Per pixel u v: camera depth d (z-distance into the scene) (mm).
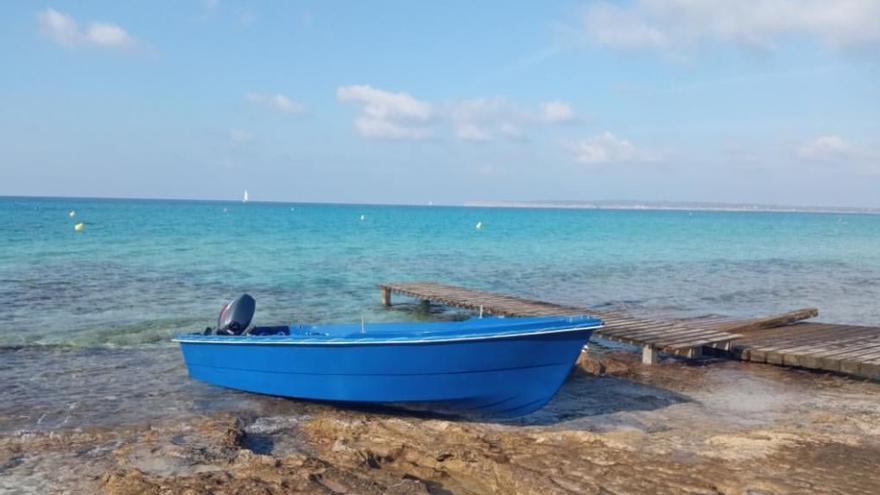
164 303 20703
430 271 31891
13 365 13523
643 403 11344
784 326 17766
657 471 7660
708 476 7516
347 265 33219
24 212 92250
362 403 10656
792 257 45281
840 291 28172
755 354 14266
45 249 36625
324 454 8594
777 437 9023
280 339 10672
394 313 21266
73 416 10367
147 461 8203
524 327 9570
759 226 104875
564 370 9914
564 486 7230
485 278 29703
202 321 18062
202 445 8844
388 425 9445
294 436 9539
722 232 81250
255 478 7500
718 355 14875
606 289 26969
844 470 7789
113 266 29562
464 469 7941
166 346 15336
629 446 8570
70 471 7945
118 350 14898
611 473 7590
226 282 25859
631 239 61156
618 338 14570
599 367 13320
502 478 7602
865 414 10742
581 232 72875
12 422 10047
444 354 9758
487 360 9695
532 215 151625
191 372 12297
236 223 75875
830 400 11625
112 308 19688
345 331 12562
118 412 10586
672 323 16078
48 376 12727
